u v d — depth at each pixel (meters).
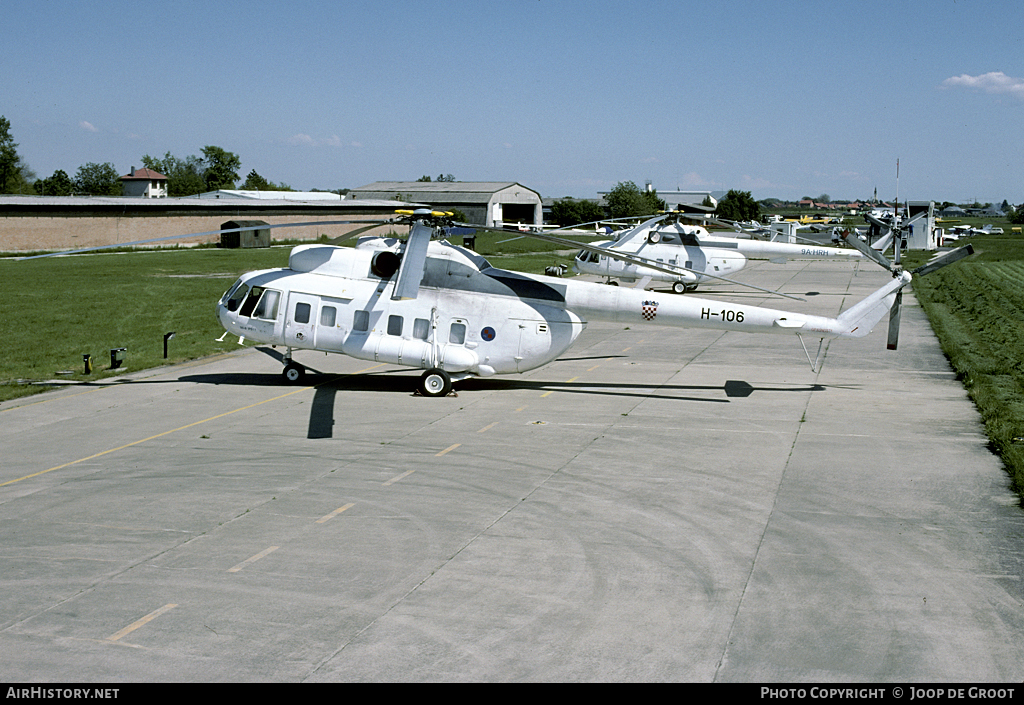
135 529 12.07
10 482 14.24
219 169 188.75
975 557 11.17
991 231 137.62
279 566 10.78
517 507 13.06
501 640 8.89
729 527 12.26
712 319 22.56
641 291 22.58
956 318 37.16
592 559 11.05
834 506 13.19
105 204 79.25
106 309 38.38
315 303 21.92
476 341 21.67
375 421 18.69
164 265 63.38
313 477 14.54
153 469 14.99
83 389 22.12
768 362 26.88
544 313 21.83
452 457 15.84
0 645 8.77
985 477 14.71
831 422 18.80
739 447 16.67
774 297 46.41
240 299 22.42
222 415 19.22
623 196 134.12
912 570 10.75
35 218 73.69
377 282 22.00
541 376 24.41
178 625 9.20
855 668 8.38
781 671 8.31
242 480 14.37
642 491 13.88
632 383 23.39
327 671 8.27
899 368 25.75
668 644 8.84
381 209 109.12
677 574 10.59
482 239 95.75
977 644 8.87
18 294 43.91
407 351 21.47
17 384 22.53
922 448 16.62
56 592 10.02
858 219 190.75
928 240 96.00
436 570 10.68
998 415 18.91
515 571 10.65
